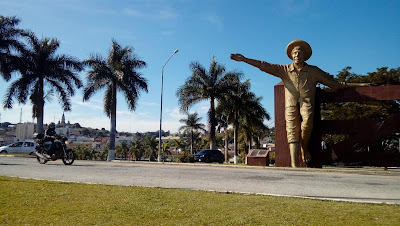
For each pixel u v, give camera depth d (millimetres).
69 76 32750
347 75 39062
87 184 9164
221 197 7371
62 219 5516
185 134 76562
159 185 9695
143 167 15719
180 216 5734
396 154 18094
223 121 40250
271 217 5625
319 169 16656
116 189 8297
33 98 31750
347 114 36281
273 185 9805
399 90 18281
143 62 33875
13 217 5602
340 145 19125
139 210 6121
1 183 8867
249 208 6277
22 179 9953
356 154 18766
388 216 5660
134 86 33000
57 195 7387
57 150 16078
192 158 34656
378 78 36531
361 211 6035
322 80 19406
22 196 7215
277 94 20875
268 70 20125
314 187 9461
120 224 5266
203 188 9156
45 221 5398
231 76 34844
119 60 32906
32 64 31656
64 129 126562
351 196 8086
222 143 96812
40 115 31844
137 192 7871
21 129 82375
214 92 33969
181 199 7113
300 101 19500
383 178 11844
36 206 6367
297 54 19359
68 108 32688
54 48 32531
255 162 21125
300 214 5797
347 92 19344
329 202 6961
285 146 20250
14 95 30812
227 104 34500
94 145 107062
